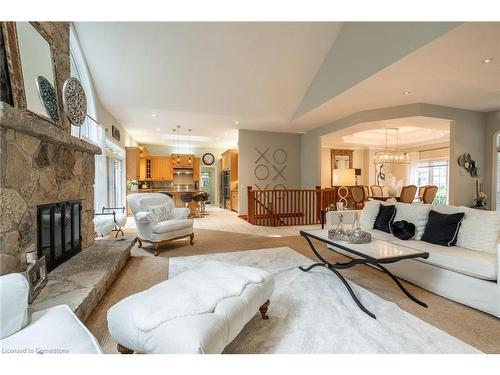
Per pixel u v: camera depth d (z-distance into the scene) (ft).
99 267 7.66
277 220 20.86
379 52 11.14
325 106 16.11
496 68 10.84
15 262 5.74
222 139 30.07
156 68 14.55
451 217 8.55
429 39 8.91
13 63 6.15
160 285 5.12
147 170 29.58
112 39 12.84
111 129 18.79
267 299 5.91
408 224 9.70
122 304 4.45
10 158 5.61
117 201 22.31
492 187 16.80
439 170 27.43
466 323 5.92
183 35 13.05
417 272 8.07
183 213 13.92
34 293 5.52
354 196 23.40
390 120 16.25
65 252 8.18
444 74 11.41
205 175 38.27
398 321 5.99
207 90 16.56
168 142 31.99
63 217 8.00
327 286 8.05
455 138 16.24
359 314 6.32
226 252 12.16
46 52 7.93
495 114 16.67
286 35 13.71
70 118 8.79
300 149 26.23
